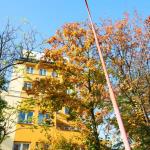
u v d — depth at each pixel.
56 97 17.47
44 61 19.05
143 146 18.14
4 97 30.88
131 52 19.31
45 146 21.91
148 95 18.89
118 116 7.49
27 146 29.25
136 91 18.80
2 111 18.95
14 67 17.30
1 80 16.92
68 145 18.56
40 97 17.81
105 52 19.14
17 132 29.44
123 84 18.75
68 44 19.47
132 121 18.34
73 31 19.59
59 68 18.61
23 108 18.22
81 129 17.89
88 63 18.19
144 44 19.44
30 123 29.86
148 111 19.11
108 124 18.36
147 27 19.81
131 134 18.36
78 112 17.53
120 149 18.00
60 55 19.05
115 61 19.08
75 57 18.72
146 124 18.12
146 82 18.97
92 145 17.23
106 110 18.23
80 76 18.31
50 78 17.98
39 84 17.73
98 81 18.34
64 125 30.34
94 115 17.98
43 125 18.64
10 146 28.70
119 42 19.39
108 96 17.69
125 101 18.94
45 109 18.02
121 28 19.73
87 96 17.39
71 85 18.19
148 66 19.14
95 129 17.56
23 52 17.45
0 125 18.41
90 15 11.52
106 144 18.06
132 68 19.14
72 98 17.55
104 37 19.38
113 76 18.94
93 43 19.17
